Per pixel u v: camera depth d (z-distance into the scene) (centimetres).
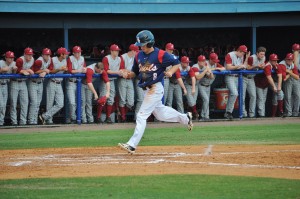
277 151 2783
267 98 5091
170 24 5188
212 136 3522
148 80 2616
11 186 1967
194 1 5122
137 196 1781
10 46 5419
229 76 4531
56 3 4922
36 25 4972
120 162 2478
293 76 4647
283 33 5806
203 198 1747
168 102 4459
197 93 4516
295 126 4041
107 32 5619
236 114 4744
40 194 1836
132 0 5050
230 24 5244
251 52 5388
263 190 1858
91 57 5422
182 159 2539
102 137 3538
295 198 1745
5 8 4822
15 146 3152
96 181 2033
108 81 4284
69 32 5544
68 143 3256
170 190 1866
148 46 2589
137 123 2628
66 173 2222
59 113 4609
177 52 5244
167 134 3669
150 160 2522
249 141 3244
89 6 4972
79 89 4306
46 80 4338
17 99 4316
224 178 2059
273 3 5181
